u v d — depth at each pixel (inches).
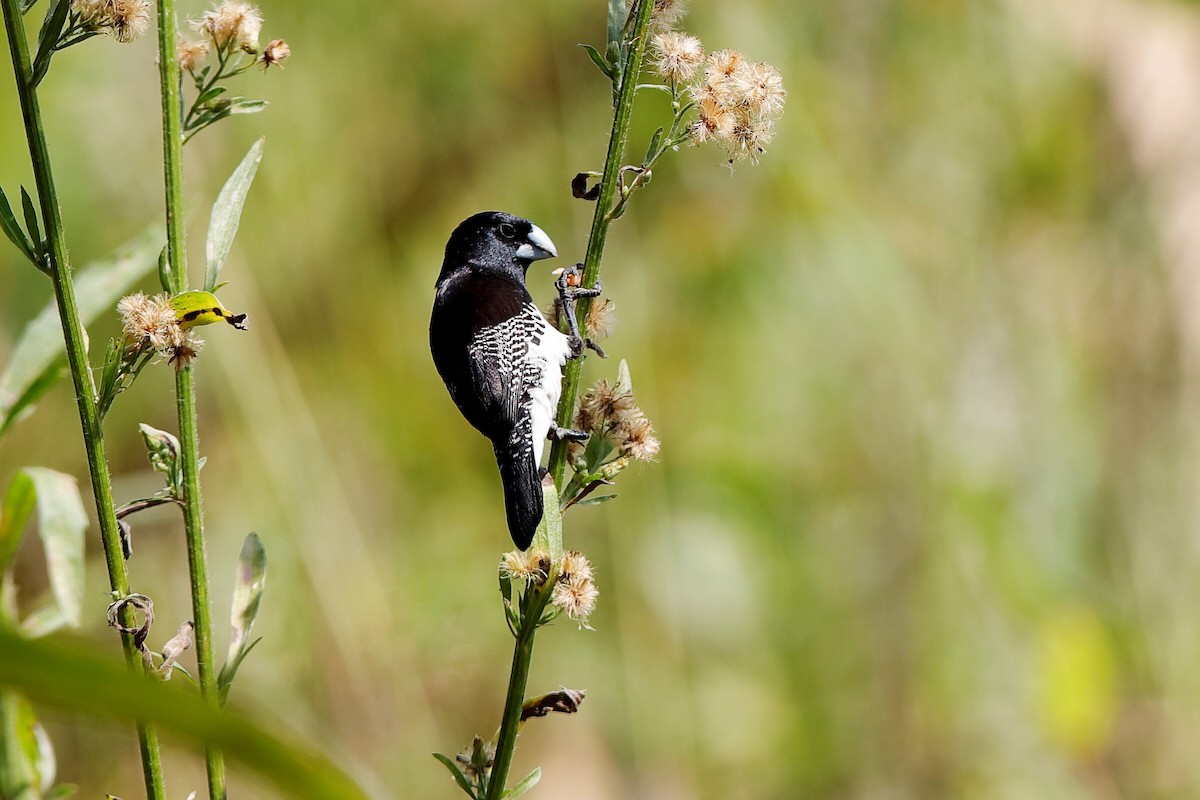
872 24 496.4
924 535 456.1
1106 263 503.5
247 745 88.0
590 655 419.5
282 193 412.5
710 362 473.7
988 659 450.9
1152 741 451.8
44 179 144.4
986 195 501.4
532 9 458.6
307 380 419.2
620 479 424.2
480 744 163.3
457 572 421.1
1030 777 438.0
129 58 388.2
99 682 84.1
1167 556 473.1
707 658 440.1
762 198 479.5
